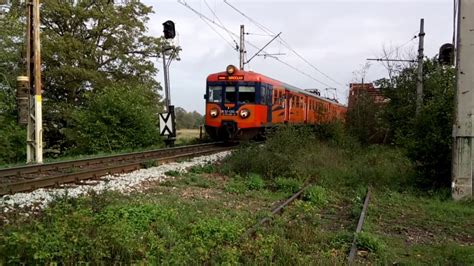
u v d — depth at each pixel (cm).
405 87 2372
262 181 1252
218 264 536
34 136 1639
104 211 701
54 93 3225
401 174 1426
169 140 2164
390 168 1527
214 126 2267
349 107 2661
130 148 2225
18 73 2597
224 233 643
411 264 620
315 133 2347
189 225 677
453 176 1152
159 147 2284
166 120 2155
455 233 831
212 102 2280
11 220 641
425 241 770
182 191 1070
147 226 669
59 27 3234
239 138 2250
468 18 1148
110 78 3250
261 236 642
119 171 1293
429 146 1278
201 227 662
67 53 3020
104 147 2233
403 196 1174
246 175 1341
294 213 895
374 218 910
